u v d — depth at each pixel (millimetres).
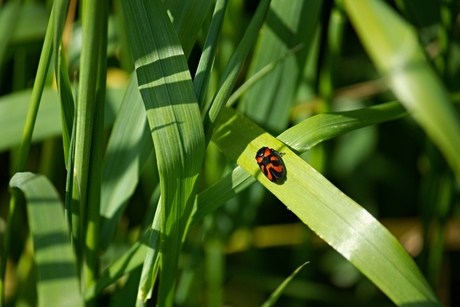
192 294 386
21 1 346
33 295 367
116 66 388
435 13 358
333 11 341
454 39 369
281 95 337
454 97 322
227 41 350
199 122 276
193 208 293
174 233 283
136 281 316
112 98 346
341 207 277
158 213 284
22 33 367
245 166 290
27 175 274
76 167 282
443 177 375
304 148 291
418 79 240
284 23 329
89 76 271
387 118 295
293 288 395
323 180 280
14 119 339
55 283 260
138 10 274
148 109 274
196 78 280
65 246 263
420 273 269
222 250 373
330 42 347
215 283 377
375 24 242
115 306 319
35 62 392
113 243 386
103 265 378
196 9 292
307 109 379
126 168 315
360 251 272
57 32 264
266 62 333
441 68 349
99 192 292
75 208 290
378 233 272
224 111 301
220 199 292
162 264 285
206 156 360
